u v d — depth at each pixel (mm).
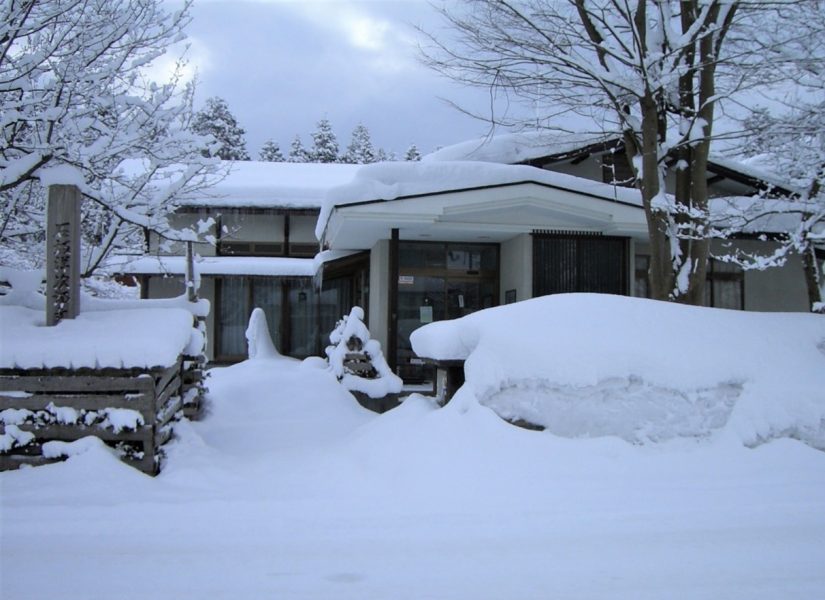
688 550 4105
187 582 3613
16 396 5430
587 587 3586
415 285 14320
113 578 3656
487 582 3639
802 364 6238
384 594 3482
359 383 10328
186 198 8281
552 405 5887
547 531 4402
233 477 5555
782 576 3750
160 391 5859
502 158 13898
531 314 6531
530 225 12672
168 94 6762
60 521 4488
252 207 18594
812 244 9250
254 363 13555
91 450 5336
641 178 9008
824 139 8328
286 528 4441
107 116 7035
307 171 23016
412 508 4848
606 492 5094
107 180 7840
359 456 6266
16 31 6086
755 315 6797
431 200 11789
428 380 14117
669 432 5848
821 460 5602
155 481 5305
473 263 14523
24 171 6176
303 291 19172
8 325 5797
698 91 9055
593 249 12789
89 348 5430
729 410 5961
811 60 8156
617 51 8336
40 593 3465
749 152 9109
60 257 5988
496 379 6055
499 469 5430
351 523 4539
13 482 5066
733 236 12938
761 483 5273
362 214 11633
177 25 6812
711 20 8477
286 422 8328
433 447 5863
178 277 16922
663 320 6445
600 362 5930
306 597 3445
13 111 6121
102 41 6414
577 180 12117
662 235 8750
